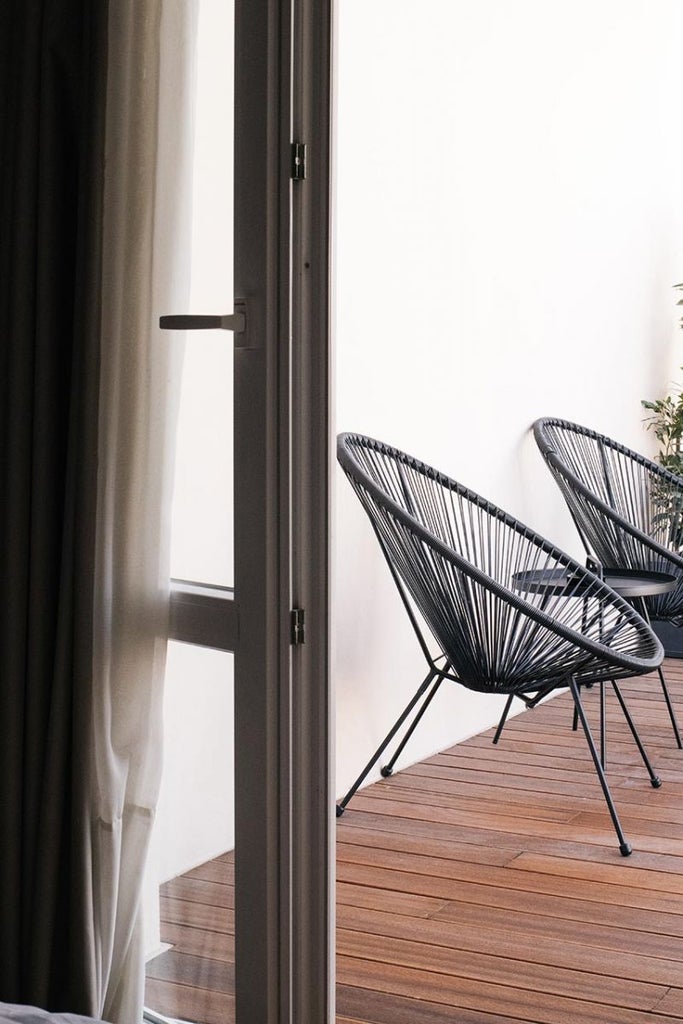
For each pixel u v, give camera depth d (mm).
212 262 1729
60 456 1871
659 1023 2270
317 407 1694
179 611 1809
